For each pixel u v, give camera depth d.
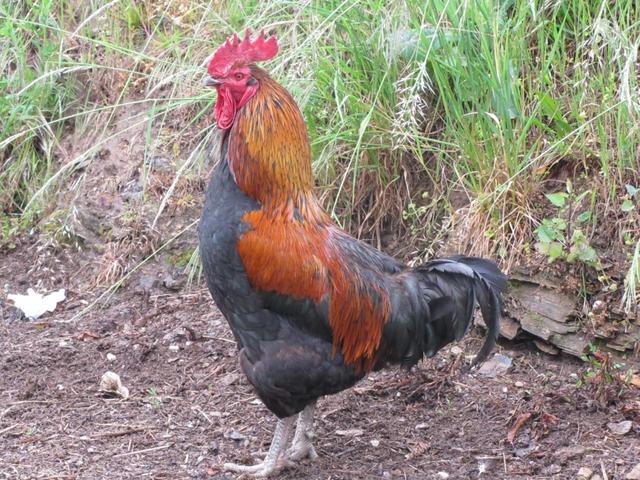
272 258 2.21
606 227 2.56
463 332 2.29
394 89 2.72
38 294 2.83
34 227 3.00
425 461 2.31
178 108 2.92
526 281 2.56
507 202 2.62
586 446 2.31
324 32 2.77
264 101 2.21
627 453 2.29
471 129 2.71
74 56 3.15
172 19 2.97
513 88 2.64
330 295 2.23
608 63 2.66
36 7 3.11
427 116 2.78
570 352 2.51
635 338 2.47
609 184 2.57
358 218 2.78
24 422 2.41
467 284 2.29
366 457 2.33
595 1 2.74
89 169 3.01
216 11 2.96
